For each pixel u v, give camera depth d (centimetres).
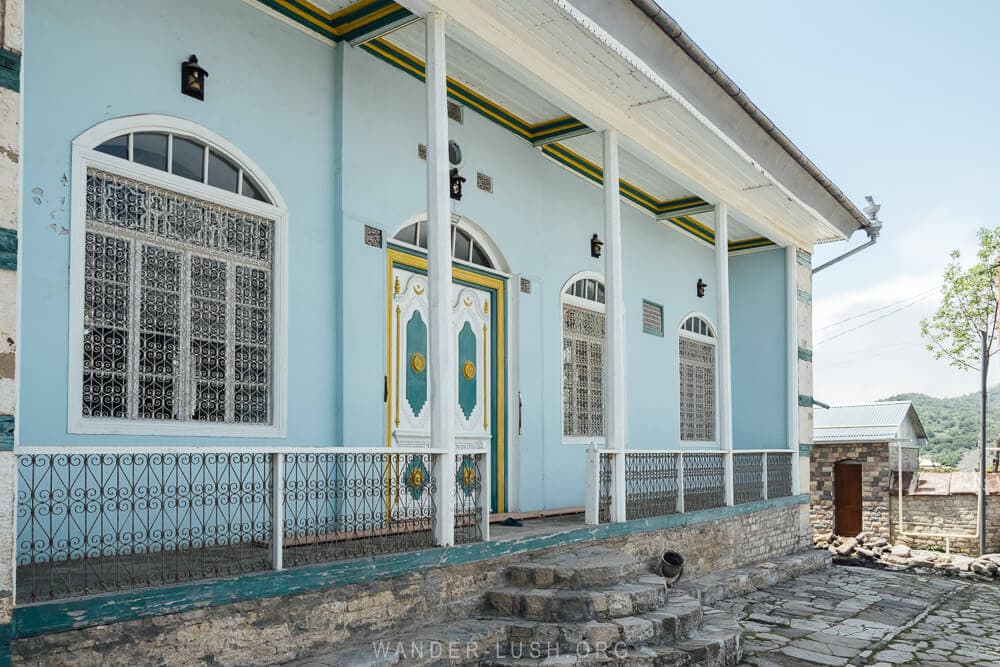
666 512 880
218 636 432
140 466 537
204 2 601
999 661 712
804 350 1292
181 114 580
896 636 791
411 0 603
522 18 659
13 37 365
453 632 552
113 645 388
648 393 1145
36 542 482
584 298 1028
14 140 362
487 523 627
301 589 477
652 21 696
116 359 538
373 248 717
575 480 973
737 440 1309
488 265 877
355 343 691
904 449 1897
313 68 682
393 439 738
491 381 870
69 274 510
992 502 1474
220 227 607
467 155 833
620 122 821
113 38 543
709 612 735
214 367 596
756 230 1171
